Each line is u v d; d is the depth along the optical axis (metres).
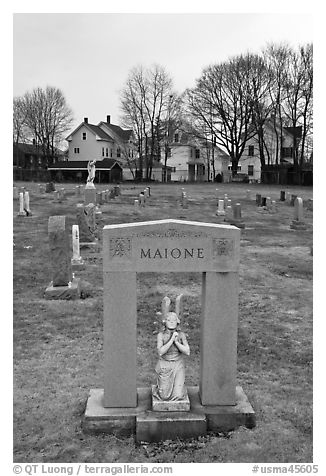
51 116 82.75
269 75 66.19
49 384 9.16
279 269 19.17
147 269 7.55
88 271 18.02
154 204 42.09
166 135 78.69
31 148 88.44
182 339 7.77
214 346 7.77
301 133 68.56
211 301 7.68
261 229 30.00
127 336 7.67
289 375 9.76
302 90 63.47
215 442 7.38
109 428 7.57
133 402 7.82
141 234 7.49
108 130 90.38
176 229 7.52
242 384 9.27
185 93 75.00
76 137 84.38
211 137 75.62
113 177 77.38
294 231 29.38
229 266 7.60
